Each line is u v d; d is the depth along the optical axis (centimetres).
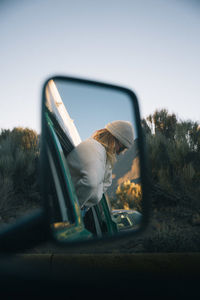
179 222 396
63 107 148
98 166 131
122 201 290
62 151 129
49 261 204
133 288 173
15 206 541
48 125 117
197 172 558
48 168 105
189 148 612
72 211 115
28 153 720
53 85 137
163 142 662
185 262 198
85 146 132
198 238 304
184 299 173
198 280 180
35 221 81
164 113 838
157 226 372
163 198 506
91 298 148
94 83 147
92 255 207
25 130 847
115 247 287
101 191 141
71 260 202
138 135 154
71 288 125
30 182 658
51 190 100
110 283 167
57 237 89
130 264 197
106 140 142
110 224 158
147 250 280
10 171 632
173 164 591
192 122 686
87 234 123
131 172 154
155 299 170
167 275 187
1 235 74
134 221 176
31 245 77
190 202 479
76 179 131
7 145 780
